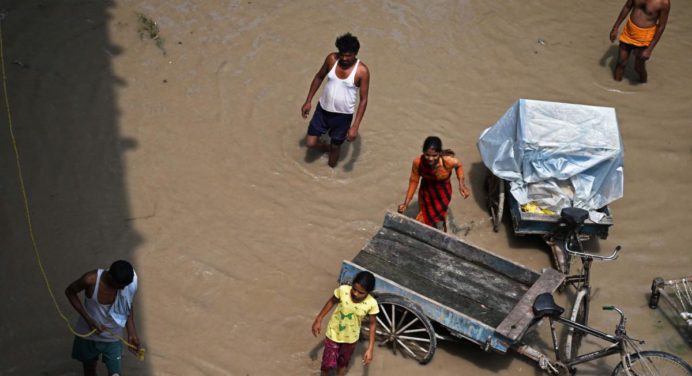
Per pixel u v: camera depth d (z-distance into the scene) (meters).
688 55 17.20
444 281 10.41
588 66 16.48
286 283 11.10
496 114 14.87
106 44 14.89
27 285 10.45
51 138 12.75
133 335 8.81
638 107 15.56
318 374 9.95
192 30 15.71
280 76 14.98
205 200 12.23
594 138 11.98
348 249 11.80
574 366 10.16
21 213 11.41
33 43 14.57
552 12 17.94
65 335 9.91
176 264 11.12
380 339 10.41
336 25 16.53
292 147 13.48
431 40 16.55
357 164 13.34
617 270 12.05
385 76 15.38
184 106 13.95
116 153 12.75
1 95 13.33
